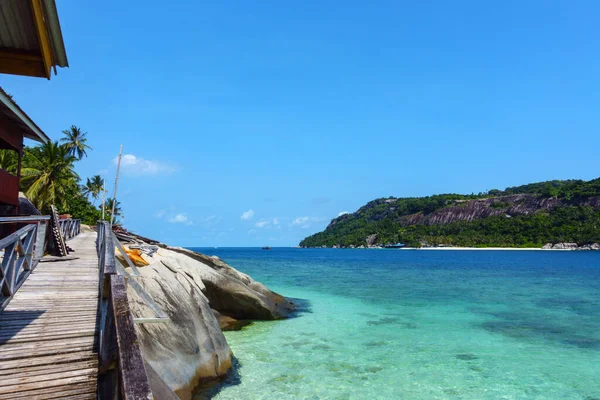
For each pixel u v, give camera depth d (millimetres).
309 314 19656
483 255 119688
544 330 16922
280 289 29531
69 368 4672
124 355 2688
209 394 9125
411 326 17328
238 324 16688
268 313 17828
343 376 10953
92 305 7031
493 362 12492
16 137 14555
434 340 14977
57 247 12617
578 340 15258
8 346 5121
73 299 7387
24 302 7074
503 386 10578
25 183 37375
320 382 10453
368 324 17516
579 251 135500
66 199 40750
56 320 6164
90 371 4625
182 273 13445
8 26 4484
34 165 37094
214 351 10062
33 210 21203
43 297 7457
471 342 14789
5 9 4180
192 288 12242
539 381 10969
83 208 47938
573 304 24000
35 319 6172
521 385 10664
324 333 15711
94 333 5707
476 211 180375
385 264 71188
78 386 4297
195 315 10602
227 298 17266
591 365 12312
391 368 11734
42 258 11531
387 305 22781
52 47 4766
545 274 47438
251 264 66875
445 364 12211
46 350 5070
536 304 23922
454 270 54781
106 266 5008
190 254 20188
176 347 8805
